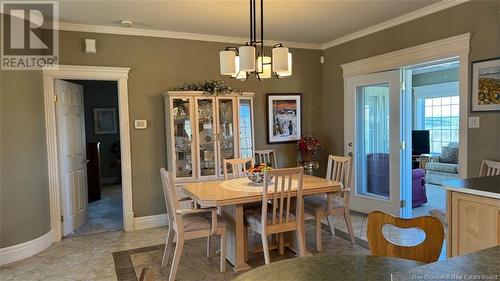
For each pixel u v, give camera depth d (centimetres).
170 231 319
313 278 119
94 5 347
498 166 306
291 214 320
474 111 342
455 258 106
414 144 798
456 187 226
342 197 400
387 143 456
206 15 387
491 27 326
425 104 841
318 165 536
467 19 346
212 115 448
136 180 446
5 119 341
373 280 117
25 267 329
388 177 458
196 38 473
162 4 348
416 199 536
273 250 362
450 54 363
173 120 430
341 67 517
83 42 413
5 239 341
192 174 436
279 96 530
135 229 445
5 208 341
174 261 288
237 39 495
